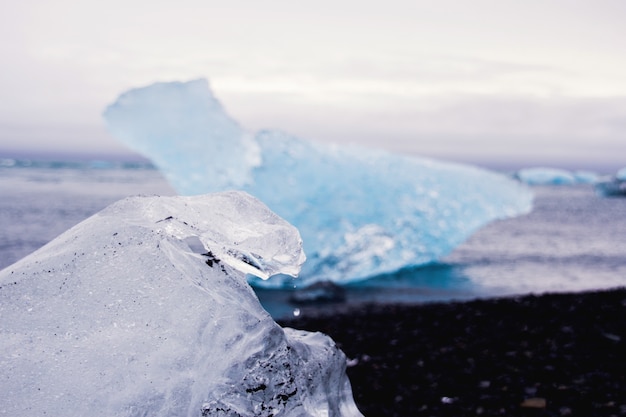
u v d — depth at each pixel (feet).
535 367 19.10
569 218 116.78
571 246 72.02
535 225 101.60
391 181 57.41
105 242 8.64
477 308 29.55
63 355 7.64
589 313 26.55
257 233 8.54
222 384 7.73
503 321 26.11
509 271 53.01
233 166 50.80
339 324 28.07
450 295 41.39
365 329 26.53
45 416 7.13
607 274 51.31
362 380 18.74
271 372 7.98
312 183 53.31
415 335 24.63
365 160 60.08
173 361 7.78
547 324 24.89
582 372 18.31
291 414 7.86
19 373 7.41
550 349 21.06
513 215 61.36
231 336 8.08
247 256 8.57
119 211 9.18
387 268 52.03
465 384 17.93
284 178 52.90
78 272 8.35
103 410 7.31
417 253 54.29
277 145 55.93
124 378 7.57
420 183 58.75
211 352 7.95
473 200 59.36
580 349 20.89
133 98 49.57
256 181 51.90
